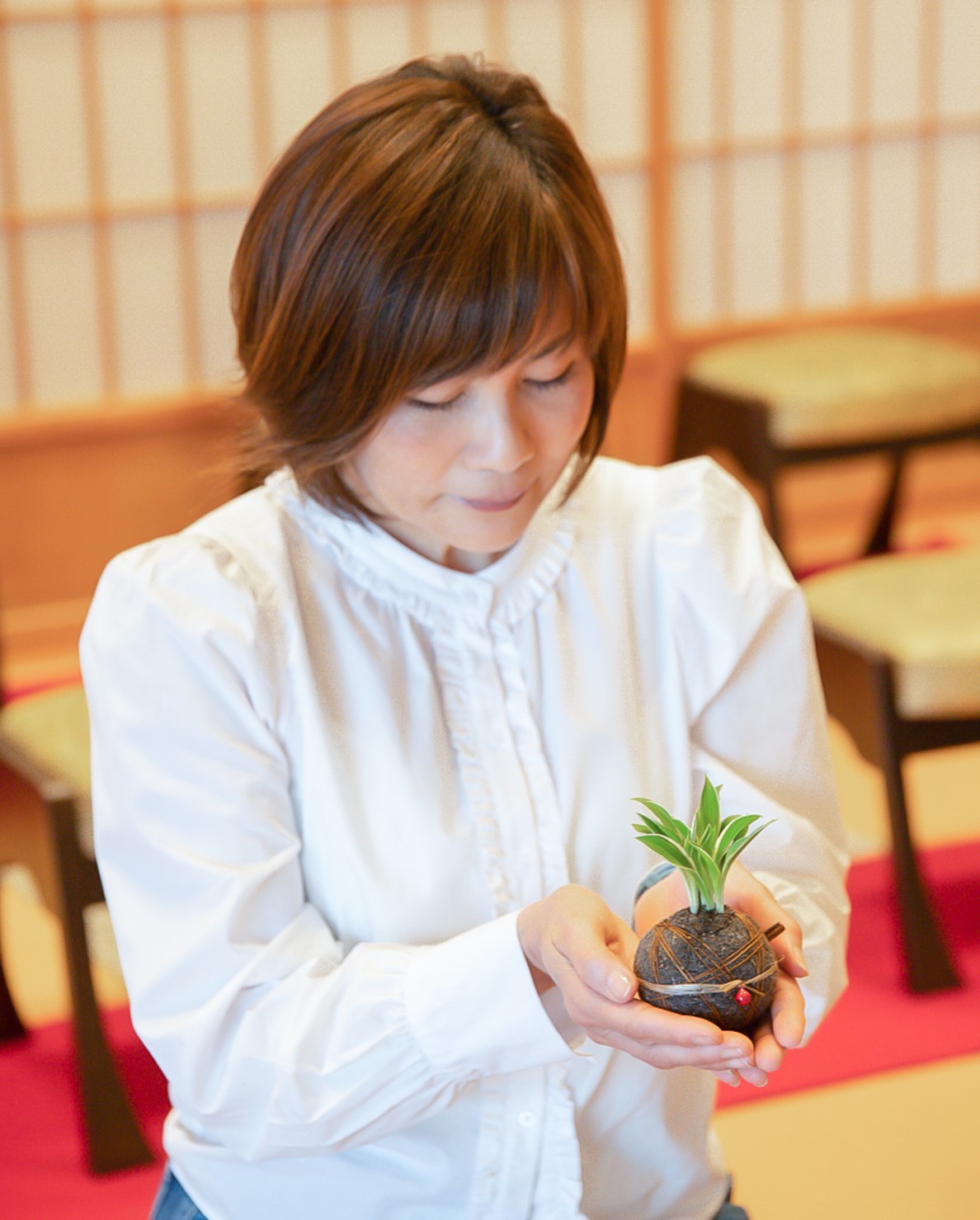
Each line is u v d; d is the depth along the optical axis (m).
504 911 1.71
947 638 3.31
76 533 5.43
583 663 1.78
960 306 6.45
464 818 1.73
